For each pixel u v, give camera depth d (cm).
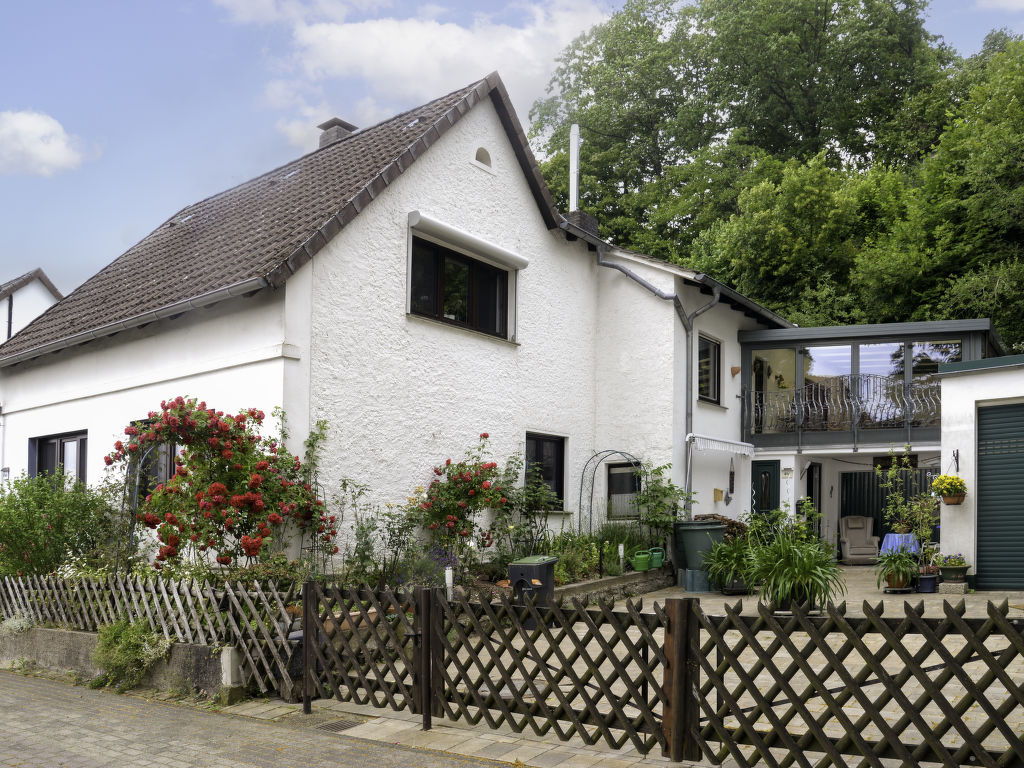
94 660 788
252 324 1012
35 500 1053
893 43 3102
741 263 2661
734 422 1819
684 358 1570
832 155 3112
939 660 792
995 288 2233
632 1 3459
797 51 3088
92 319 1251
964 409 1288
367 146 1334
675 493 1466
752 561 1072
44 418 1348
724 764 511
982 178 2323
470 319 1304
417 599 628
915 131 3016
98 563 989
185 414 873
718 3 3228
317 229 1005
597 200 3238
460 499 1148
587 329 1568
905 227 2542
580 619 548
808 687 465
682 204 2997
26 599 945
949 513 1287
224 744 585
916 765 432
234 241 1212
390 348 1123
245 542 812
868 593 1257
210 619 728
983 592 1230
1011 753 408
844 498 2005
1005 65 2547
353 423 1055
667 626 518
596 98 3409
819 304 2553
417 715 636
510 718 575
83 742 598
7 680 831
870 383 1798
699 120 3262
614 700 533
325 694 675
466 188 1284
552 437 1466
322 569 974
